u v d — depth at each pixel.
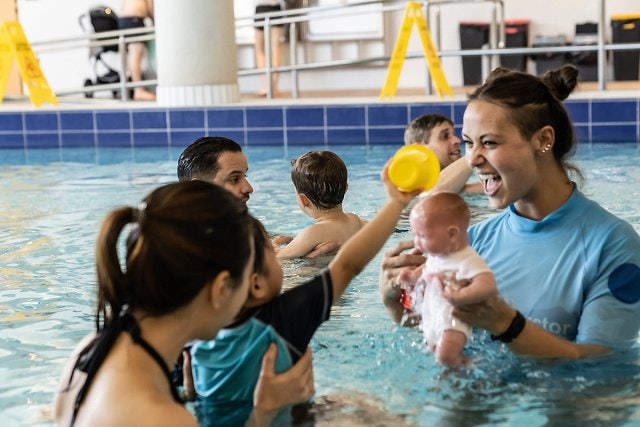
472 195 6.05
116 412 2.04
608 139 9.59
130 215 2.17
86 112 10.82
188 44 10.77
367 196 6.41
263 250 2.51
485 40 14.20
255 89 15.40
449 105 10.02
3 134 10.98
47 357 3.30
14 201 6.73
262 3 13.12
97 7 13.65
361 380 2.83
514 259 2.99
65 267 4.68
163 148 10.29
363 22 14.78
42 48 14.94
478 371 2.79
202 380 2.67
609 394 2.62
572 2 14.36
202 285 2.11
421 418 2.55
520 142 2.77
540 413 2.54
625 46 10.60
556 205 2.94
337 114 10.30
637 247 2.84
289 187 6.95
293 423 2.54
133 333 2.13
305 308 2.58
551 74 2.96
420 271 2.84
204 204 2.14
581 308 2.86
